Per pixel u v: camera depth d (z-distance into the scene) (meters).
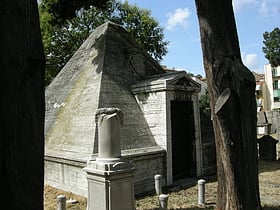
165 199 7.45
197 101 13.40
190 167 13.27
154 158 11.51
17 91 2.11
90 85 12.90
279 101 54.03
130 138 11.38
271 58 46.19
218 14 5.94
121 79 13.33
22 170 2.10
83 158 10.21
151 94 12.52
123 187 7.65
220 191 6.09
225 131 5.62
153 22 26.80
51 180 11.73
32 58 2.19
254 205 5.70
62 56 25.11
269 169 14.46
